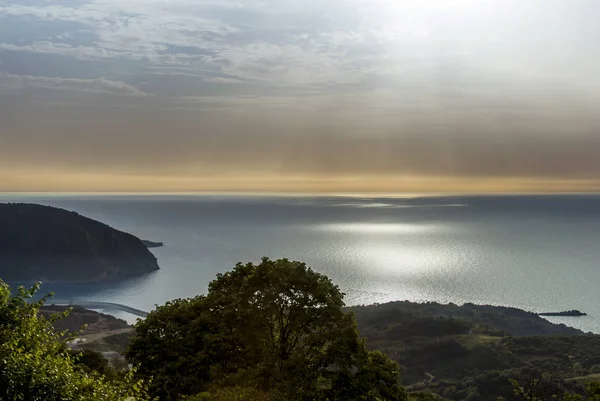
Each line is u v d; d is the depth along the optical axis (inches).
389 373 1067.3
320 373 1051.3
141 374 1101.1
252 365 1114.1
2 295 740.0
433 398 1567.4
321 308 1140.5
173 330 1175.0
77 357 775.1
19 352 649.0
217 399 935.0
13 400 590.2
